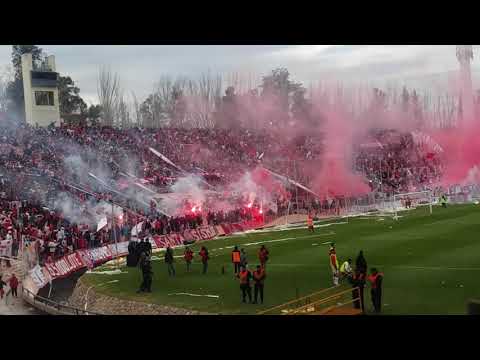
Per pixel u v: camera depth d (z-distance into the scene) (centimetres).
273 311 2936
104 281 4084
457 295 3028
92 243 5225
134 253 4656
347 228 6197
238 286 3628
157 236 5859
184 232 6153
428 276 3497
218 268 4375
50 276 4231
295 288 3466
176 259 4928
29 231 4862
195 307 3156
